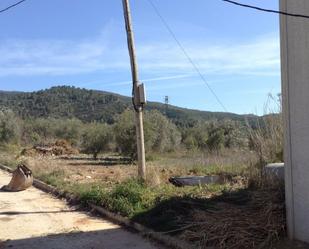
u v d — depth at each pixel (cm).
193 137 4084
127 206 1048
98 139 3538
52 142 4338
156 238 860
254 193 904
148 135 3278
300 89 702
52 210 1197
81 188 1361
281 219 764
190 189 1179
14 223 1056
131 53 1320
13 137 4859
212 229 786
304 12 691
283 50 728
